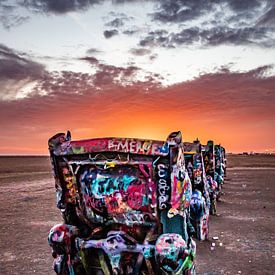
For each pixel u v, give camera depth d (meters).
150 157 2.84
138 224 2.96
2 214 9.30
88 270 3.07
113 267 2.95
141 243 2.94
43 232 7.21
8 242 6.44
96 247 2.99
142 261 2.94
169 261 2.71
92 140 2.93
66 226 3.11
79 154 2.98
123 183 2.92
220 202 11.12
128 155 2.88
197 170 6.03
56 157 3.07
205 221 6.14
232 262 5.12
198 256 5.39
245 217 8.57
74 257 3.10
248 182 18.12
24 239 6.65
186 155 6.04
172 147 2.78
